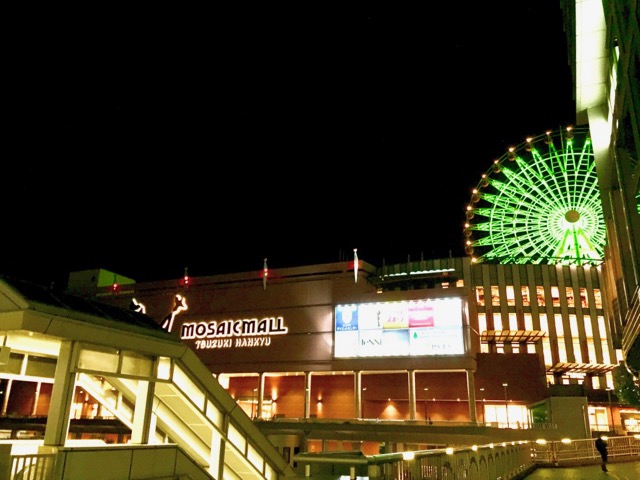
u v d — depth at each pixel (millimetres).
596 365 89125
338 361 79875
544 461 28766
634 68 23906
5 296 11461
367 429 65750
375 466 8305
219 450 16375
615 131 31844
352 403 81312
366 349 78625
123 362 13266
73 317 11984
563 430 53188
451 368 73062
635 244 29281
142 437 13656
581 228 82625
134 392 15953
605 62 33500
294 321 85875
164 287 99812
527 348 92625
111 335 12711
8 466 9477
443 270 91938
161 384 14719
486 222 89438
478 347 81500
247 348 87938
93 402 84688
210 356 90188
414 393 73938
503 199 87375
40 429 64062
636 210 29672
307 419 70812
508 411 72812
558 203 83062
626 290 32500
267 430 69875
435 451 11078
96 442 14273
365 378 81875
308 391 81062
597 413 80125
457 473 12297
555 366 90688
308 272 88312
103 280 108500
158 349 14070
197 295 95875
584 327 91188
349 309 82125
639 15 21312
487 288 92188
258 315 89250
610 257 38250
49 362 15672
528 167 83125
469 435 59844
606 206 36531
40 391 80562
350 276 85188
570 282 93625
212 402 16188
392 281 89312
